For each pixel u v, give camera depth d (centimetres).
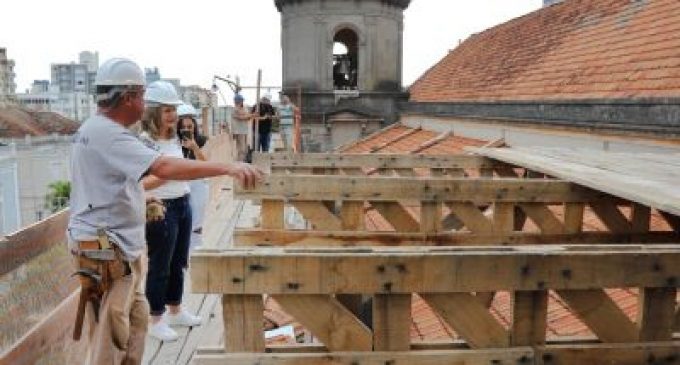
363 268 349
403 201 687
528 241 676
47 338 444
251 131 1997
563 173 674
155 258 560
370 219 1166
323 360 359
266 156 948
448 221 858
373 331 362
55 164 3953
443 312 363
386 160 952
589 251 360
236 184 669
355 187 669
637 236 685
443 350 368
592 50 1362
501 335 368
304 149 2473
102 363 386
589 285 360
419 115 2278
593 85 1208
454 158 966
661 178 629
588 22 1539
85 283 373
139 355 426
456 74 2347
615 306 372
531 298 364
